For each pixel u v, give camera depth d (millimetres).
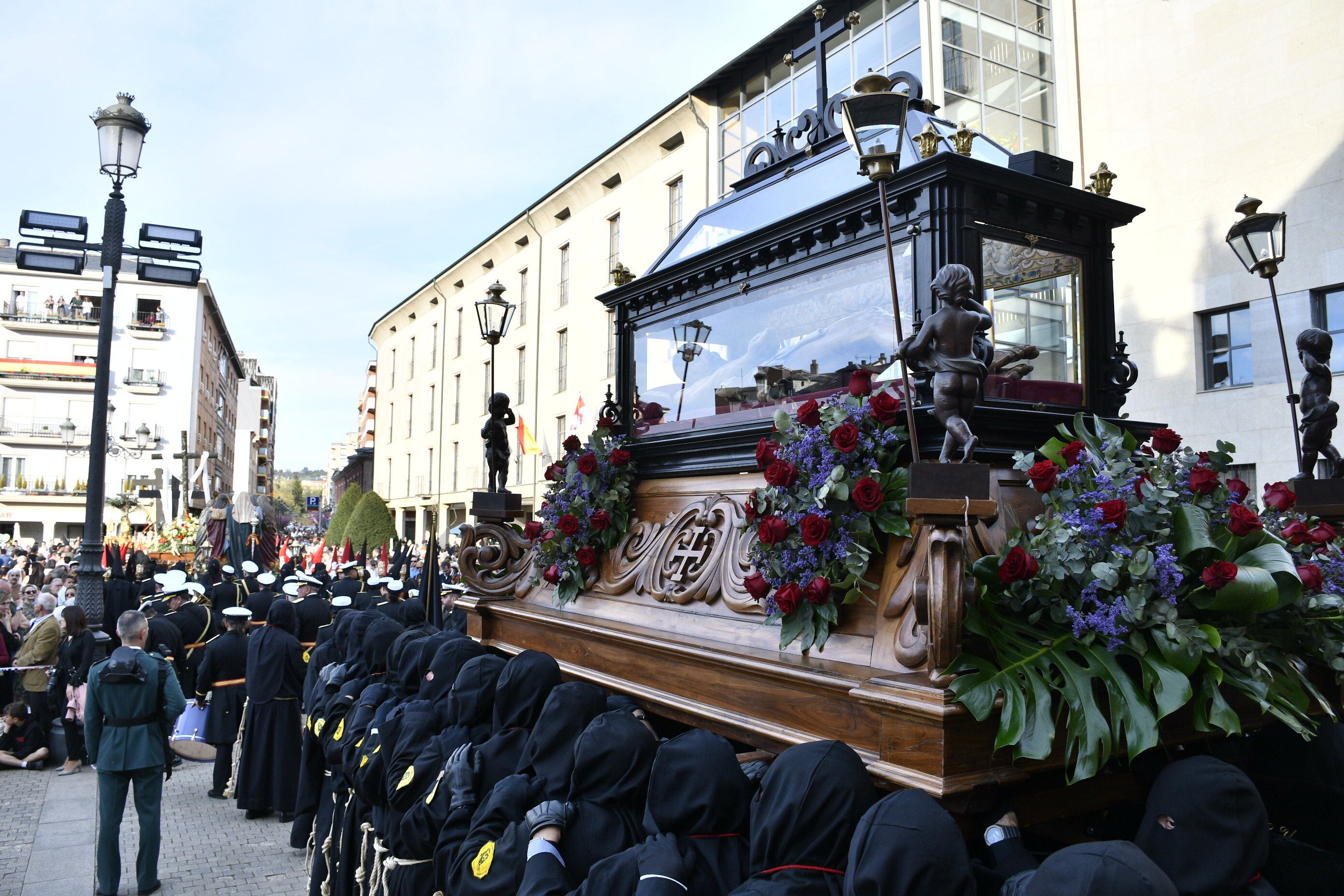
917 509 1973
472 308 27578
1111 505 2090
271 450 106500
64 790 7234
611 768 2523
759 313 3498
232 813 6746
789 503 2566
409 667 4352
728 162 13586
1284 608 2402
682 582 3271
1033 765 2000
